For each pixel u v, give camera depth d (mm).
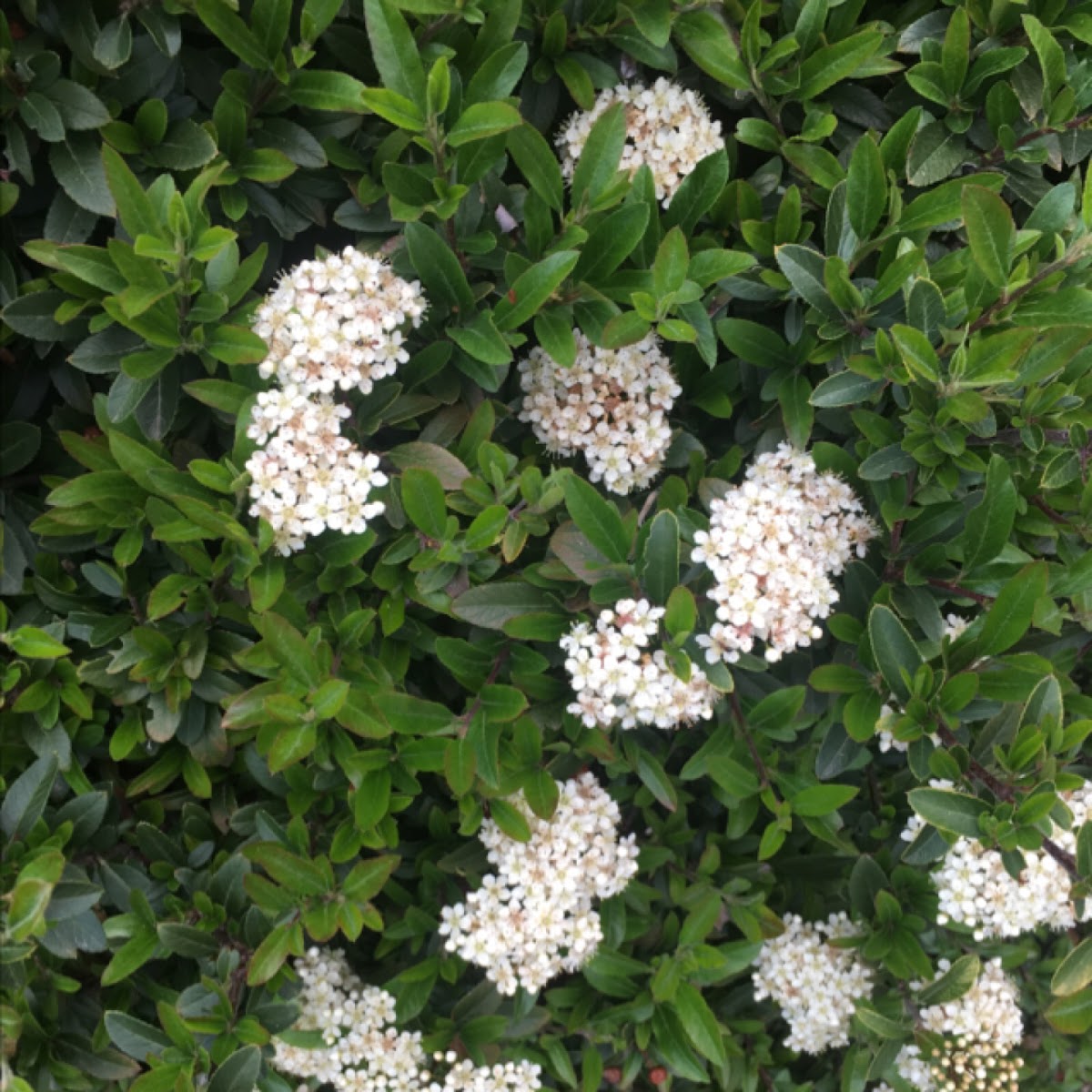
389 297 397
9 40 367
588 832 436
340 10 400
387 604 410
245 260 402
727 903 473
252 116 398
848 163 432
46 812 409
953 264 413
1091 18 420
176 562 406
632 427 430
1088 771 442
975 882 427
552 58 417
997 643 399
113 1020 395
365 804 397
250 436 387
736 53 412
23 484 409
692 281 398
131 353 384
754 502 408
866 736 409
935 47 419
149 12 377
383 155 402
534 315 406
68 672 402
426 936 468
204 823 429
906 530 424
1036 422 406
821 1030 477
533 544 431
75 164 379
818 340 420
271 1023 414
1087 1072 538
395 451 407
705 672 403
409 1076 444
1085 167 442
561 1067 469
